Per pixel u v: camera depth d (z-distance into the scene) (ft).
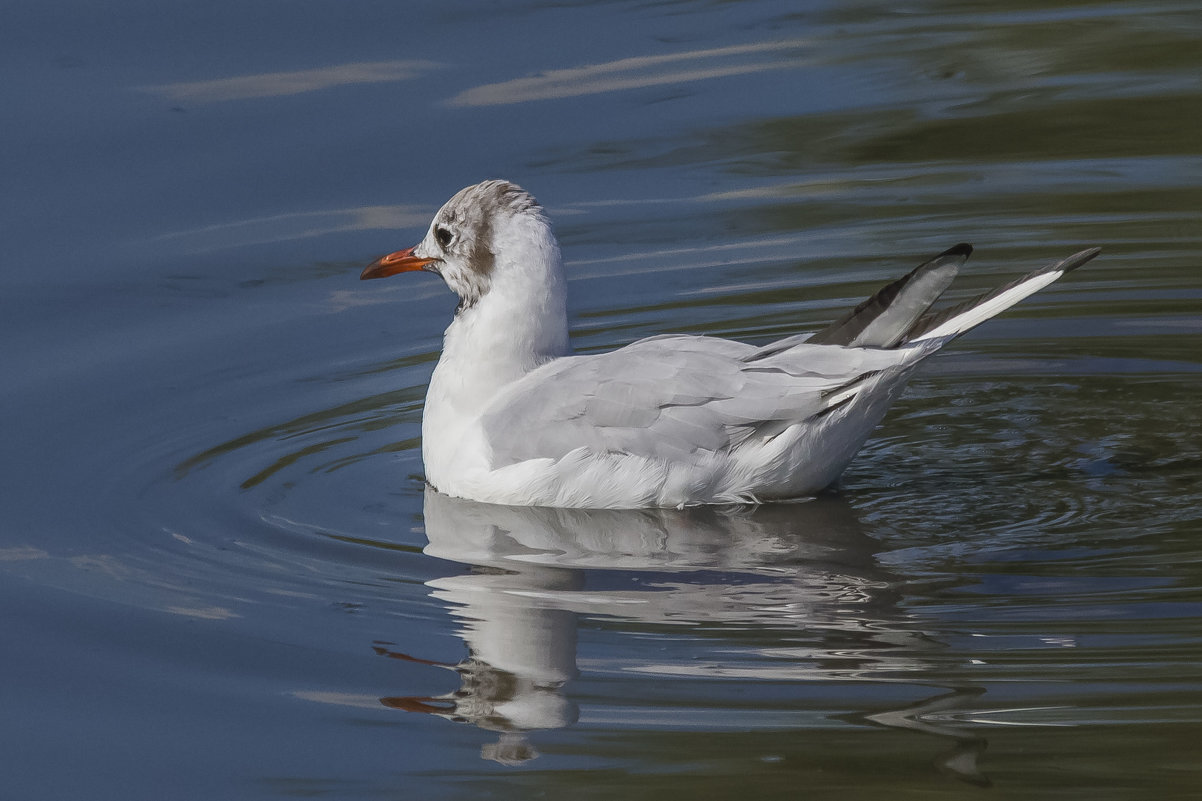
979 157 61.72
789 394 38.45
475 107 64.85
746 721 29.73
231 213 58.18
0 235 56.39
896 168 61.41
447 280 42.96
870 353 38.01
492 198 42.16
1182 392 45.11
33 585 36.50
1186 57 68.59
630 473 39.22
